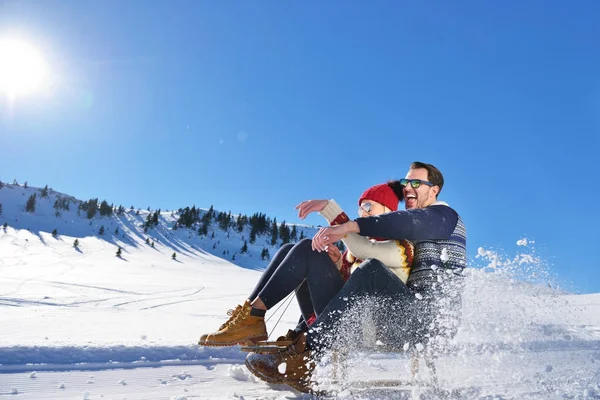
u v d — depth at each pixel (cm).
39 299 1052
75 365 219
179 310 816
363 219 174
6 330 380
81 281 2319
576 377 181
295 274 188
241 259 8950
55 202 11712
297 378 177
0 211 10050
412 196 205
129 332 381
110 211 11081
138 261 5709
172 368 230
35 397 172
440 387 179
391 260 184
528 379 177
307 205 193
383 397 174
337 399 173
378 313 174
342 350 175
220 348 259
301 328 196
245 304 193
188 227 10731
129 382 201
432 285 176
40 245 6962
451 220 184
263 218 12056
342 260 214
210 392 190
